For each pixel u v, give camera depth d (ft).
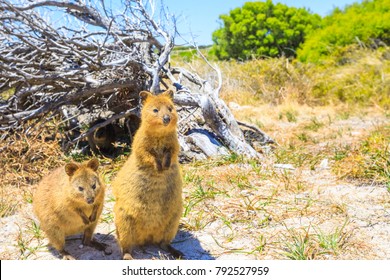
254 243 8.53
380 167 10.28
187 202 9.62
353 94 21.30
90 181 8.16
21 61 11.46
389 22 28.86
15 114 11.69
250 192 9.96
